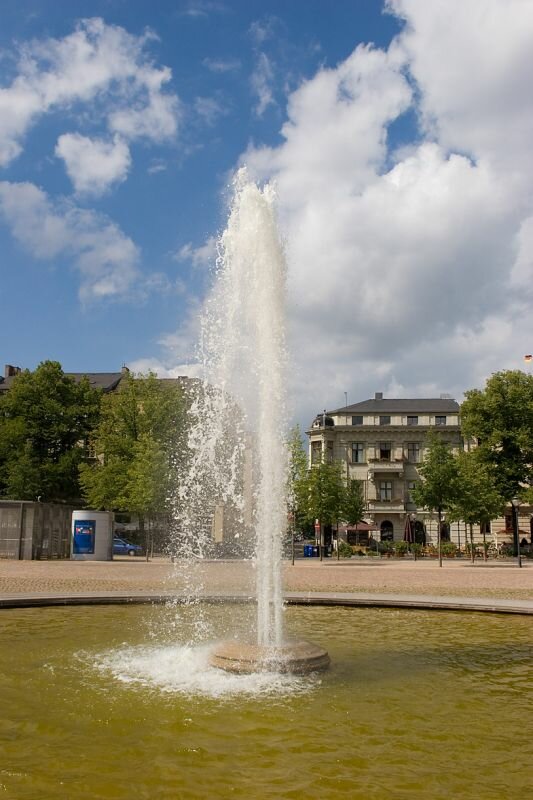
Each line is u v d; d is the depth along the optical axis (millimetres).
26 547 38250
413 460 77625
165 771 6230
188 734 7301
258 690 9117
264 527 11469
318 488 49625
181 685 9289
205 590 21438
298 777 6148
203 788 5852
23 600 17234
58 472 57656
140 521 56531
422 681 9867
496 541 70312
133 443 52625
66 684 9305
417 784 6027
